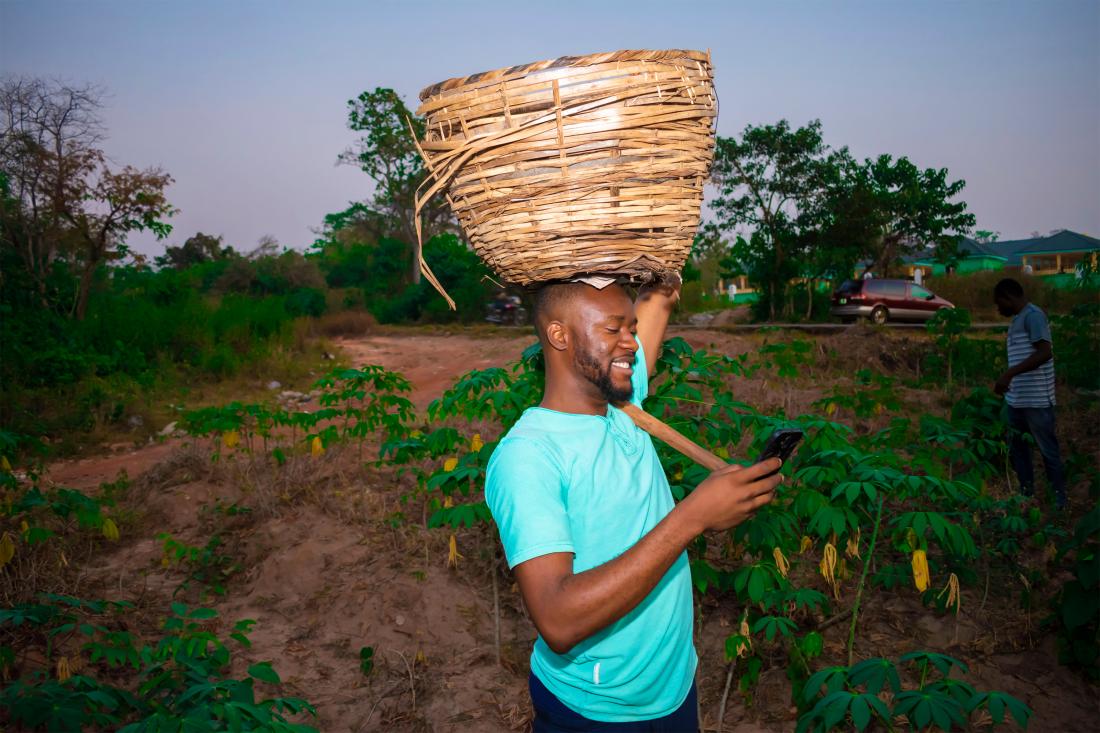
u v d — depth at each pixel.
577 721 1.57
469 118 1.44
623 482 1.54
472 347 18.88
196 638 2.79
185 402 11.53
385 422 5.92
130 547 5.08
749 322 27.33
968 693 2.09
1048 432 5.04
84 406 9.66
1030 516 4.21
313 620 3.95
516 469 1.45
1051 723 2.81
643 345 1.94
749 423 3.60
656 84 1.41
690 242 1.54
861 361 11.69
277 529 5.02
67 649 3.49
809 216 26.33
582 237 1.44
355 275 45.06
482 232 1.52
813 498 2.92
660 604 1.58
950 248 28.02
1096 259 9.86
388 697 3.25
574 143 1.40
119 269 30.75
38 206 18.23
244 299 19.14
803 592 2.90
